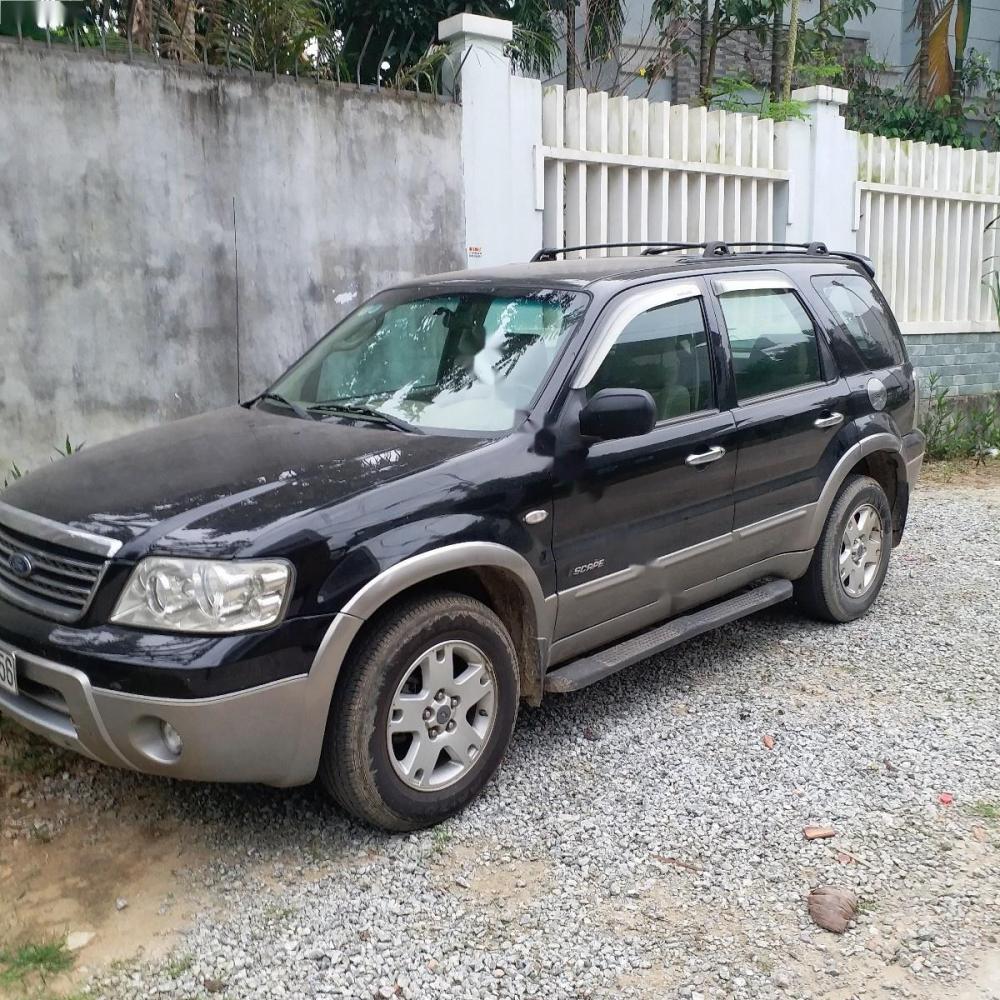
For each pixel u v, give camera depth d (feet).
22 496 11.97
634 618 14.16
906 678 15.99
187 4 22.03
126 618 10.32
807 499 16.75
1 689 11.41
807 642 17.47
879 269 34.42
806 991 9.29
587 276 14.52
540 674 12.88
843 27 46.52
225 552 10.23
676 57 38.68
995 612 18.98
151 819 12.03
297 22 22.58
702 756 13.47
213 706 9.98
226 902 10.55
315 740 10.68
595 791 12.60
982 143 49.57
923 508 27.53
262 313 21.57
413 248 23.36
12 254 18.69
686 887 10.77
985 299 38.47
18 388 19.07
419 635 11.28
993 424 36.09
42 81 18.56
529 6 31.83
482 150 24.02
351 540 10.73
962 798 12.51
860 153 33.04
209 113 20.36
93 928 10.19
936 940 9.97
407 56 28.50
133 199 19.77
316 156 21.77
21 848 11.50
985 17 54.80
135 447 13.07
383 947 9.84
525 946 9.85
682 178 28.09
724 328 15.44
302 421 13.69
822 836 11.64
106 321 19.80
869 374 18.13
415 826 11.66
